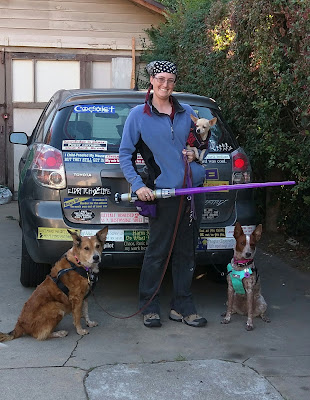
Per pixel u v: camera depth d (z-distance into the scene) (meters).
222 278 5.22
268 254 6.33
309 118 4.71
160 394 3.12
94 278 3.98
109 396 3.09
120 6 9.91
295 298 4.88
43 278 4.84
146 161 3.91
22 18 9.70
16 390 3.13
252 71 5.20
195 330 4.12
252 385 3.25
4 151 9.95
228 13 5.90
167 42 8.92
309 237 6.59
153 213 3.87
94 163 4.22
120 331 4.07
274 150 5.36
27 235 4.31
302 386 3.26
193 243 4.15
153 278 4.14
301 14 4.33
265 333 4.07
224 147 4.48
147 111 3.83
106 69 10.13
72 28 9.88
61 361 3.52
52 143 4.28
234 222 4.41
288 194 6.57
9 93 9.86
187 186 3.91
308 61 4.27
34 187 4.27
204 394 3.14
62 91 5.28
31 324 3.80
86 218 4.21
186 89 7.75
